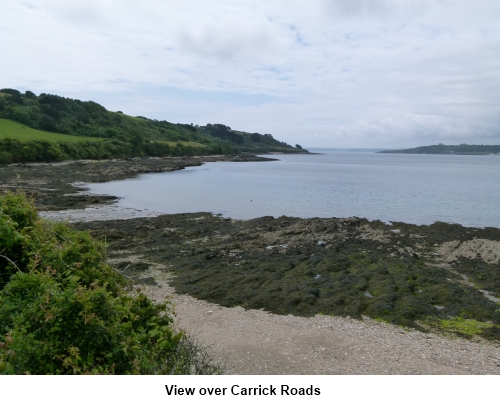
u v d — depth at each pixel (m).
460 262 17.81
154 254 18.56
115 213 30.52
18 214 7.01
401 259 17.92
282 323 10.90
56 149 72.94
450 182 61.84
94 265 6.63
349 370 8.23
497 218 31.22
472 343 10.06
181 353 5.96
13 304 5.01
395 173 83.56
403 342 9.88
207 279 14.94
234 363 8.39
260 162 120.62
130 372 4.86
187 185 51.88
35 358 4.38
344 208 35.34
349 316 11.60
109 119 119.44
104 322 4.77
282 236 22.62
